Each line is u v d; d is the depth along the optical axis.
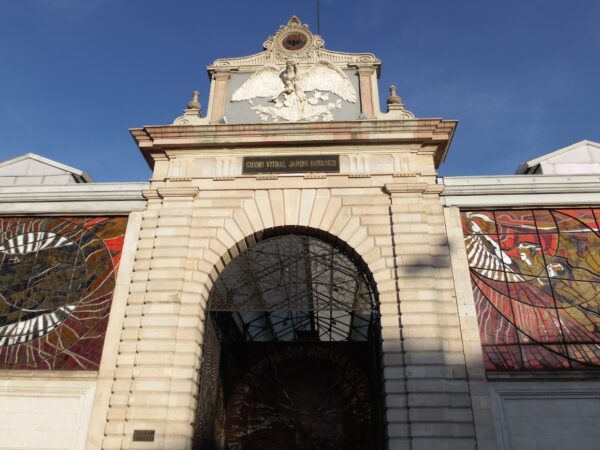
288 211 15.57
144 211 16.09
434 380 12.90
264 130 16.30
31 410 13.36
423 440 12.25
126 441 12.64
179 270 14.80
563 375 12.95
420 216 15.09
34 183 18.08
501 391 12.88
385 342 13.59
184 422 12.93
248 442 21.27
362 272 15.48
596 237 14.97
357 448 21.08
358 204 15.54
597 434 12.34
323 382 22.52
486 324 13.88
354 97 17.72
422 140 16.12
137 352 13.73
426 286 14.11
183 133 16.50
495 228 15.27
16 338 14.45
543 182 15.59
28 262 15.69
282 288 20.25
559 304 14.08
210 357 15.98
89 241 15.85
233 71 18.75
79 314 14.68
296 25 19.30
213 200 15.88
